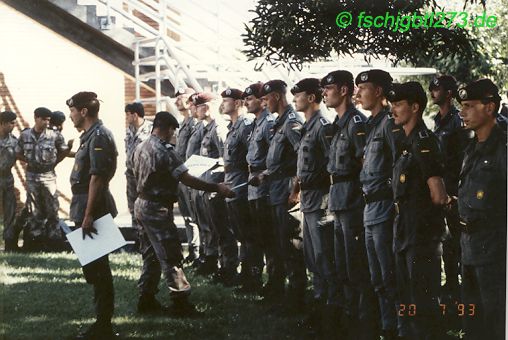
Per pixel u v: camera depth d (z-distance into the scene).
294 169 5.49
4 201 6.70
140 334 5.20
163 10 6.03
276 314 5.33
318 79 5.10
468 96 4.46
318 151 5.07
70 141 6.80
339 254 4.98
